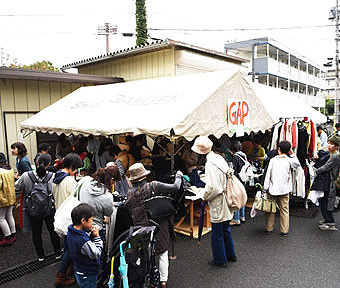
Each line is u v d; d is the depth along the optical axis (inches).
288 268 157.6
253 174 230.8
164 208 133.9
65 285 145.1
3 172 182.7
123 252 113.7
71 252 112.7
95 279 116.5
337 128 392.8
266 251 178.1
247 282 145.3
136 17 685.9
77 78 331.0
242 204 155.2
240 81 219.0
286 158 193.3
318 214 246.5
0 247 191.5
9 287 146.5
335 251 176.6
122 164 210.8
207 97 188.2
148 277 121.3
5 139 297.7
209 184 147.9
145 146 295.6
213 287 141.5
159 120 179.2
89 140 278.2
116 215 137.3
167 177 162.2
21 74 279.6
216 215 153.6
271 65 1039.6
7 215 195.0
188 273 153.9
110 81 366.9
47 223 167.0
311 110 407.8
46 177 161.5
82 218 110.4
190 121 176.1
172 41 319.6
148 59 357.4
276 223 226.4
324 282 143.6
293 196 250.4
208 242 191.3
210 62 387.9
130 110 215.3
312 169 258.7
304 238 196.5
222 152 199.3
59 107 287.0
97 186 130.6
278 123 260.2
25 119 313.3
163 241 135.8
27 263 169.5
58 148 303.3
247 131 225.3
